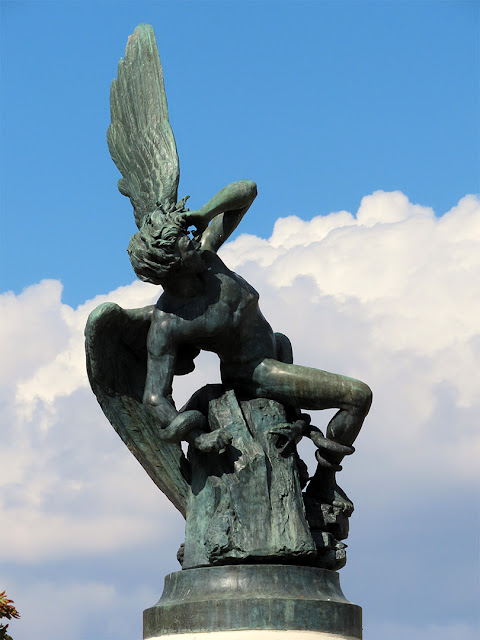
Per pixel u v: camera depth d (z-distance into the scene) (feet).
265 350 47.42
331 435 47.26
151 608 45.73
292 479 46.01
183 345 47.34
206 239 47.09
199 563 45.57
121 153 49.34
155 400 45.47
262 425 46.52
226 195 45.65
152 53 49.55
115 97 50.29
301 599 44.09
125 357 48.14
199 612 44.21
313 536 46.52
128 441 48.29
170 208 45.34
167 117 48.60
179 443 47.83
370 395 46.98
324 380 46.85
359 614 45.85
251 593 44.24
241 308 46.37
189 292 45.75
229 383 47.93
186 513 47.52
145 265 44.75
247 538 44.91
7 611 52.26
